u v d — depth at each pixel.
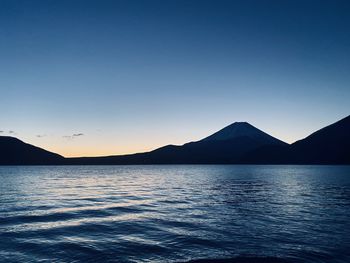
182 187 64.81
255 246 17.42
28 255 15.80
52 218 26.45
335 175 117.81
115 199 41.69
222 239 18.98
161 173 152.50
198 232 20.91
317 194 48.31
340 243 18.02
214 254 15.98
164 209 31.89
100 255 15.80
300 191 53.91
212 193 50.69
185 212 29.77
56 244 17.88
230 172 158.88
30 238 19.34
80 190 57.16
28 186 66.81
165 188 62.09
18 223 24.23
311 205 34.97
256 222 24.48
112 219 25.98
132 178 105.38
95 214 28.64
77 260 15.02
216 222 24.53
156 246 17.47
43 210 31.16
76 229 21.98
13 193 50.56
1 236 19.86
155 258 15.36
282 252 16.30
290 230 21.47
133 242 18.31
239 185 70.12
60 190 56.97
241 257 15.47
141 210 31.17
